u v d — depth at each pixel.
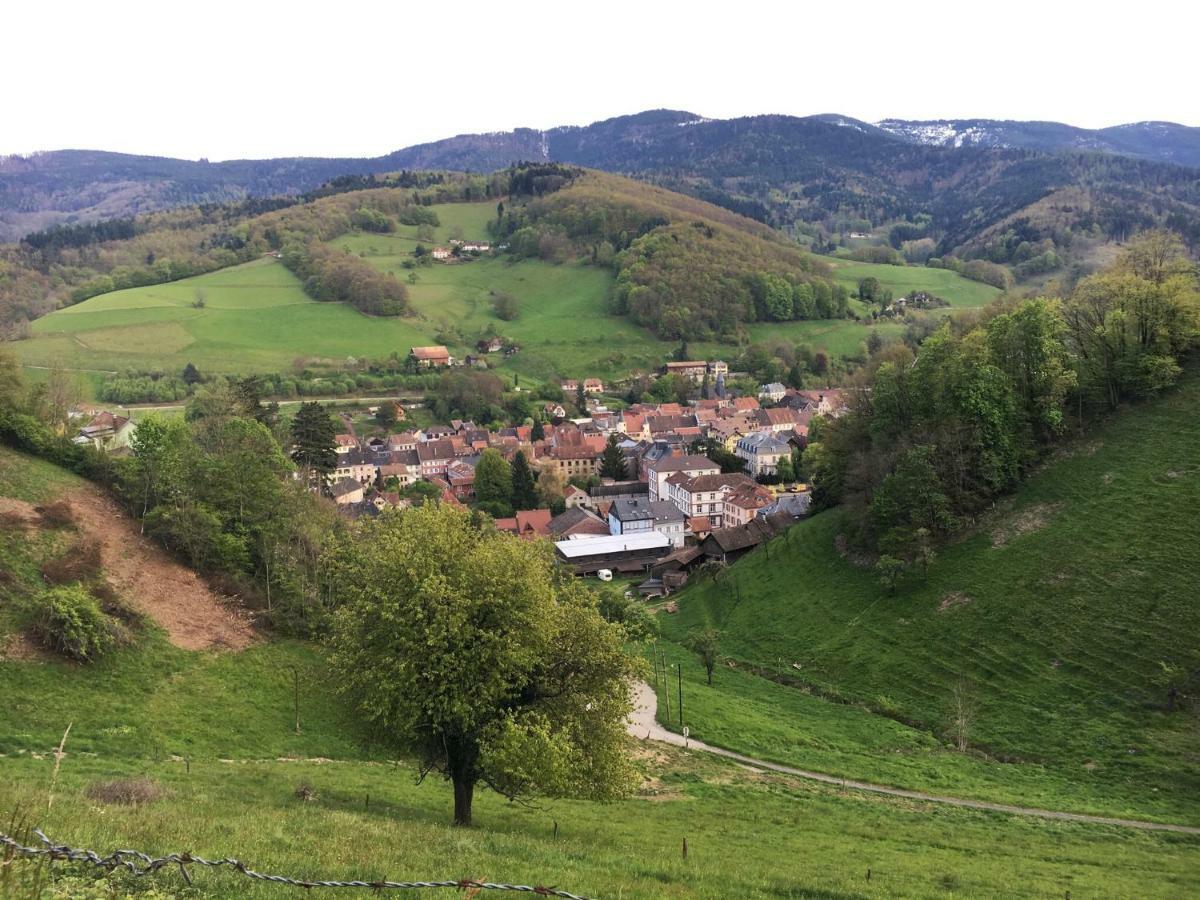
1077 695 55.00
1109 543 65.00
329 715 46.22
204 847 17.44
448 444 178.00
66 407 81.88
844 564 85.06
